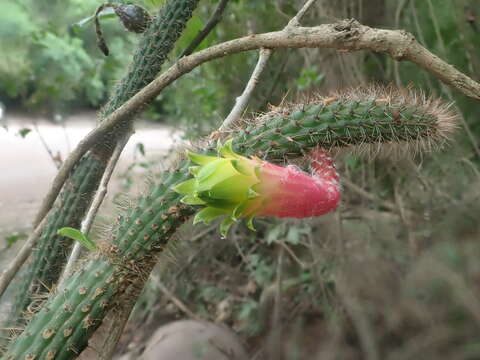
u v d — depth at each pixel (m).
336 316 0.41
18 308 0.22
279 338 0.42
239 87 0.48
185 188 0.13
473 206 0.39
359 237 0.44
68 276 0.15
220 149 0.13
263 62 0.18
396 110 0.14
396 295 0.43
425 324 0.42
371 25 0.40
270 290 0.46
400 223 0.42
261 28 0.44
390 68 0.38
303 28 0.14
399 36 0.13
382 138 0.15
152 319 0.47
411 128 0.14
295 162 0.15
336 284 0.41
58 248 0.21
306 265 0.44
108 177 0.19
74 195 0.22
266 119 0.15
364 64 0.40
